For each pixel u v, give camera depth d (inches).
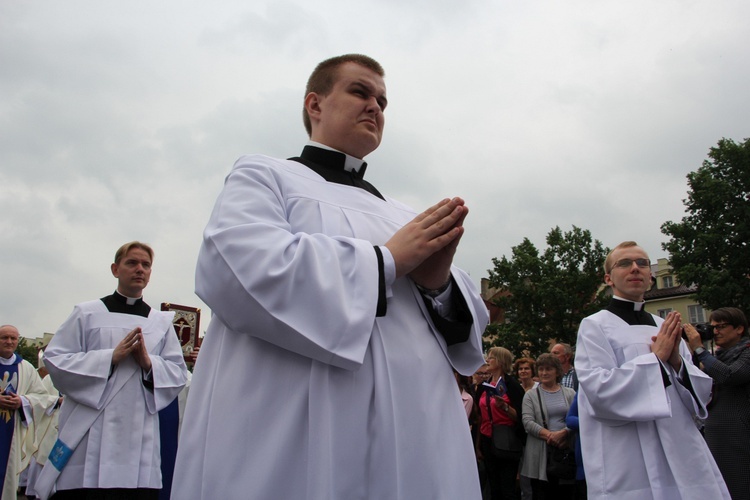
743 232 1230.3
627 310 177.9
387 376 64.8
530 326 1371.8
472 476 69.4
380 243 75.5
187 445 67.6
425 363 69.2
